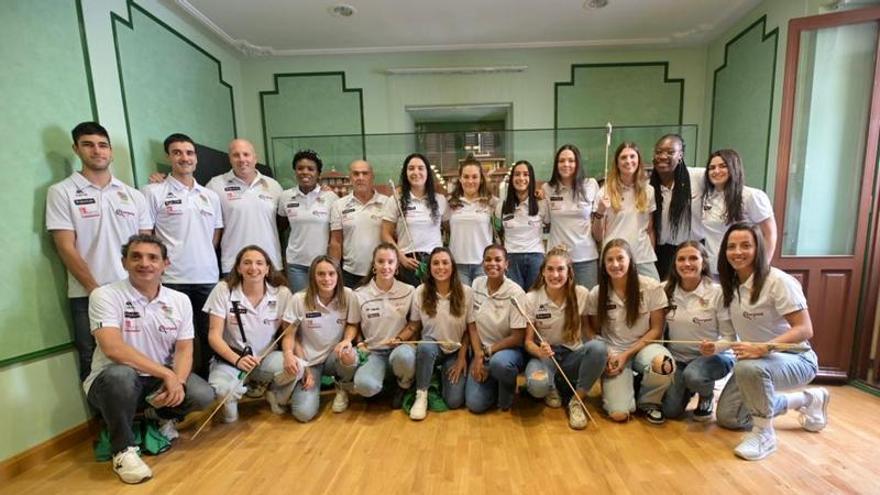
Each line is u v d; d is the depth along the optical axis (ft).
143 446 5.80
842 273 7.83
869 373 7.80
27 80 5.99
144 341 5.87
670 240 7.81
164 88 9.00
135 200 6.84
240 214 8.18
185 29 9.82
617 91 12.48
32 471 5.66
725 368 6.07
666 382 6.14
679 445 5.66
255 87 12.60
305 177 8.56
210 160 10.00
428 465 5.37
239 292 6.86
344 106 12.65
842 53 7.77
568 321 6.67
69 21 6.64
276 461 5.60
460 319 7.04
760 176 9.64
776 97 9.05
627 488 4.79
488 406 6.82
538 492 4.77
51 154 6.30
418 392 6.81
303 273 8.71
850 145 7.89
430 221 8.33
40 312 6.07
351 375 6.96
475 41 11.67
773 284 5.67
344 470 5.33
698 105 12.36
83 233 6.24
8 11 5.76
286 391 6.84
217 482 5.18
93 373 5.72
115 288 5.74
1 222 5.65
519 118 12.65
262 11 9.68
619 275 6.40
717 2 9.65
